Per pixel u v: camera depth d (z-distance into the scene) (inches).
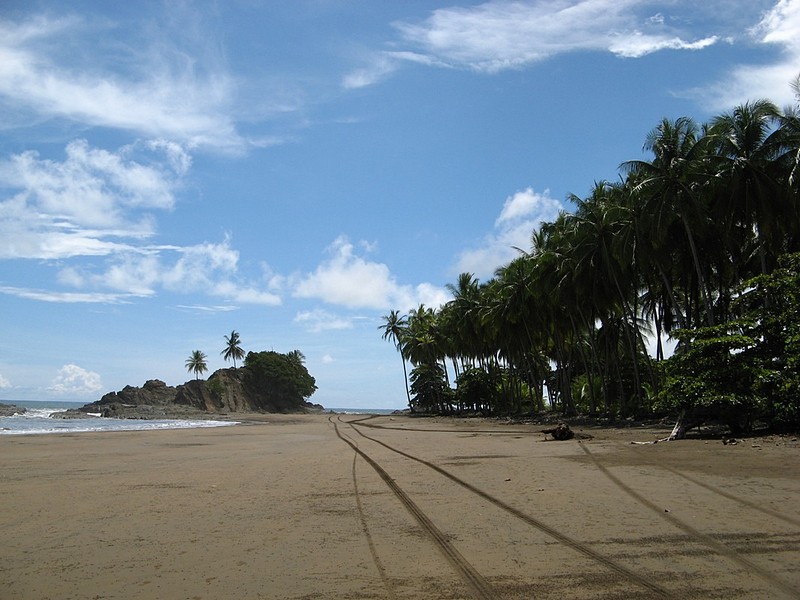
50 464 759.1
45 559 286.4
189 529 344.2
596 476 495.2
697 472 487.2
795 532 292.4
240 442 1202.6
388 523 345.4
